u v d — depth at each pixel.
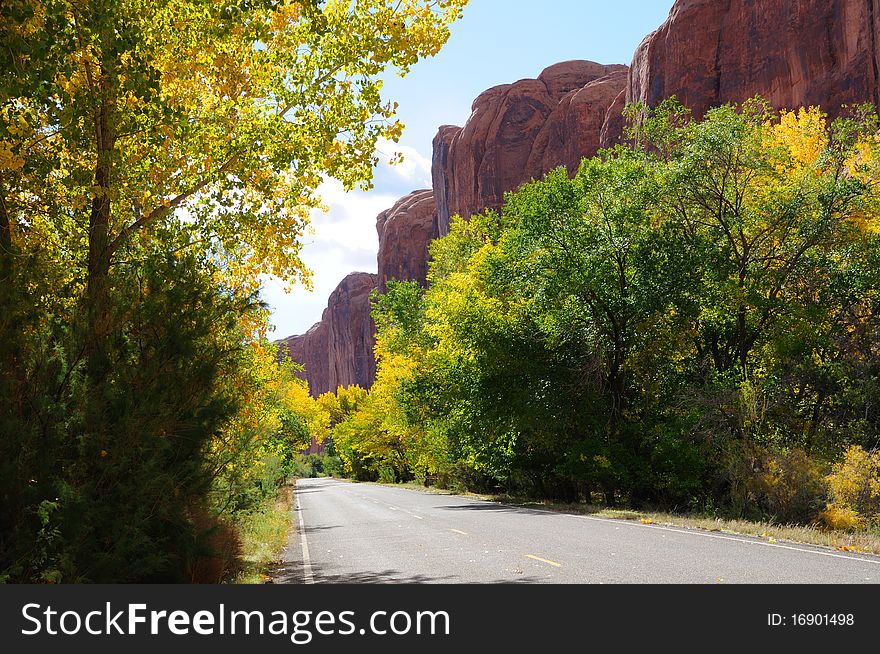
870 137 23.31
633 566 9.58
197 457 8.28
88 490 6.75
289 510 28.23
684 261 23.00
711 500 20.95
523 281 25.62
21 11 6.77
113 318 7.78
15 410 6.61
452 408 33.19
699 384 23.38
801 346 21.73
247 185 11.66
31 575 6.48
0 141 7.75
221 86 11.34
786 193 22.70
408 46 11.29
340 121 11.52
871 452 17.12
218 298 9.29
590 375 25.69
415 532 16.88
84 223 10.40
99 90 8.38
